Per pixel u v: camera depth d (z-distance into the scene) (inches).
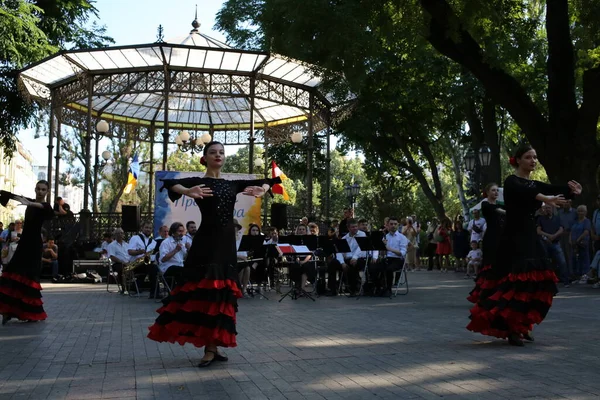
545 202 226.5
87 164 802.8
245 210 701.3
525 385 170.2
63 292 562.3
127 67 770.8
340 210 2283.5
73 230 814.5
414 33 627.5
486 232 308.7
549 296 229.0
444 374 187.0
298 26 584.1
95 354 230.7
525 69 918.4
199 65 764.6
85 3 1133.7
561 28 626.8
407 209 1427.2
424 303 434.6
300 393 165.9
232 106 1009.5
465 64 641.6
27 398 161.9
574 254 606.5
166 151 757.3
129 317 360.5
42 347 248.1
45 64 764.6
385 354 224.1
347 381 179.6
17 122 1073.5
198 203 211.6
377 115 1020.5
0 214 2674.7
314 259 532.7
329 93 842.8
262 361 213.2
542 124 648.4
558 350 227.0
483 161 791.7
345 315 362.9
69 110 950.4
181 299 203.8
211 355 207.6
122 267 549.0
